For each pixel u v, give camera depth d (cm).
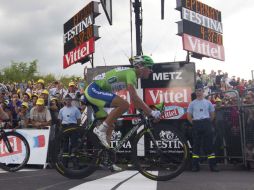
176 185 427
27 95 1002
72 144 462
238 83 1759
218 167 772
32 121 821
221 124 759
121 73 468
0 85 1361
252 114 697
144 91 739
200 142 689
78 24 1088
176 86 730
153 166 476
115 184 429
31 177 509
